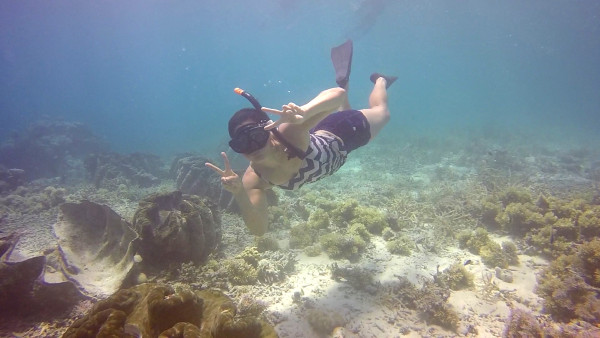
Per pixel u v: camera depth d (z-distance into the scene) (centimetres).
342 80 414
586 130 3034
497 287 479
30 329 384
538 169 1364
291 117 263
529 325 377
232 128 292
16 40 7600
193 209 534
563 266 495
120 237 525
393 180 1183
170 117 10050
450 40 9562
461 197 844
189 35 9200
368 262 565
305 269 541
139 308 304
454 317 404
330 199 932
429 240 635
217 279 482
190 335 251
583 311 400
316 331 389
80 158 2164
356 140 391
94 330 261
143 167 1522
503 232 679
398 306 439
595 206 678
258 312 405
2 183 1292
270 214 749
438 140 2205
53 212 962
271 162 316
